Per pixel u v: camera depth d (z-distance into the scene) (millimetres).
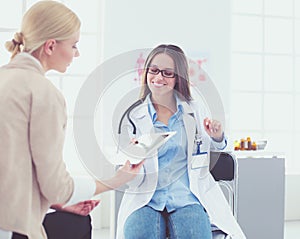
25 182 1404
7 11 4281
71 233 1768
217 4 4688
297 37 5164
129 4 4477
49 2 1526
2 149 1385
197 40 4648
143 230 1979
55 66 1570
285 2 5180
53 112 1416
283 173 3377
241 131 5023
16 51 1548
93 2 4516
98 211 4391
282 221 3377
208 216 2104
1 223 1393
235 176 2348
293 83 5145
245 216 3305
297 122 5176
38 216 1466
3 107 1394
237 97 5035
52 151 1405
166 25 4570
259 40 5105
